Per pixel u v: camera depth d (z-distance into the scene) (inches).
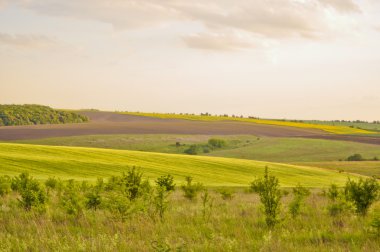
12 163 2240.4
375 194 568.7
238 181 2370.8
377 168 3713.1
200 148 5846.5
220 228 435.5
